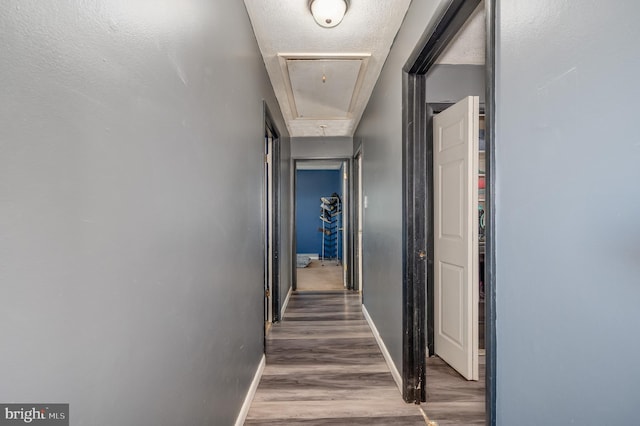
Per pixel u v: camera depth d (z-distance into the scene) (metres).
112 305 0.68
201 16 1.19
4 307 0.47
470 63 2.67
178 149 1.00
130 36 0.74
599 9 0.60
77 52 0.58
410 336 1.99
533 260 0.78
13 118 0.47
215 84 1.36
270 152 3.47
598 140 0.60
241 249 1.82
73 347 0.58
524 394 0.81
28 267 0.50
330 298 4.68
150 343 0.83
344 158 5.11
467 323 2.25
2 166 0.46
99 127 0.64
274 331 3.28
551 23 0.72
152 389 0.84
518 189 0.84
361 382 2.26
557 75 0.70
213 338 1.33
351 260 5.23
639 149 0.53
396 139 2.23
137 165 0.77
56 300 0.54
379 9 1.95
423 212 1.97
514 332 0.85
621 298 0.56
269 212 3.53
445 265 2.52
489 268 0.94
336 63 2.64
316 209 9.05
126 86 0.73
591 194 0.62
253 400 2.03
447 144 2.46
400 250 2.14
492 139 0.94
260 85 2.44
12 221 0.47
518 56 0.83
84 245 0.60
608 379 0.59
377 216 3.02
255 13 1.99
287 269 4.51
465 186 2.24
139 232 0.78
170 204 0.94
